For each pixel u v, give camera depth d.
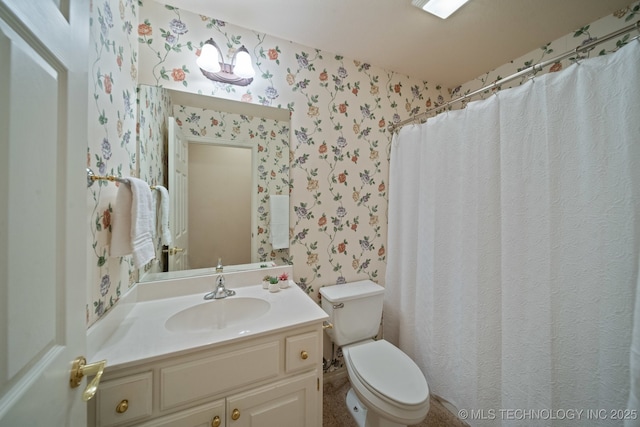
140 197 0.85
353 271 1.66
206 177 1.27
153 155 1.14
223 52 1.25
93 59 0.72
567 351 0.96
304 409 0.94
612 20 1.18
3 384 0.31
